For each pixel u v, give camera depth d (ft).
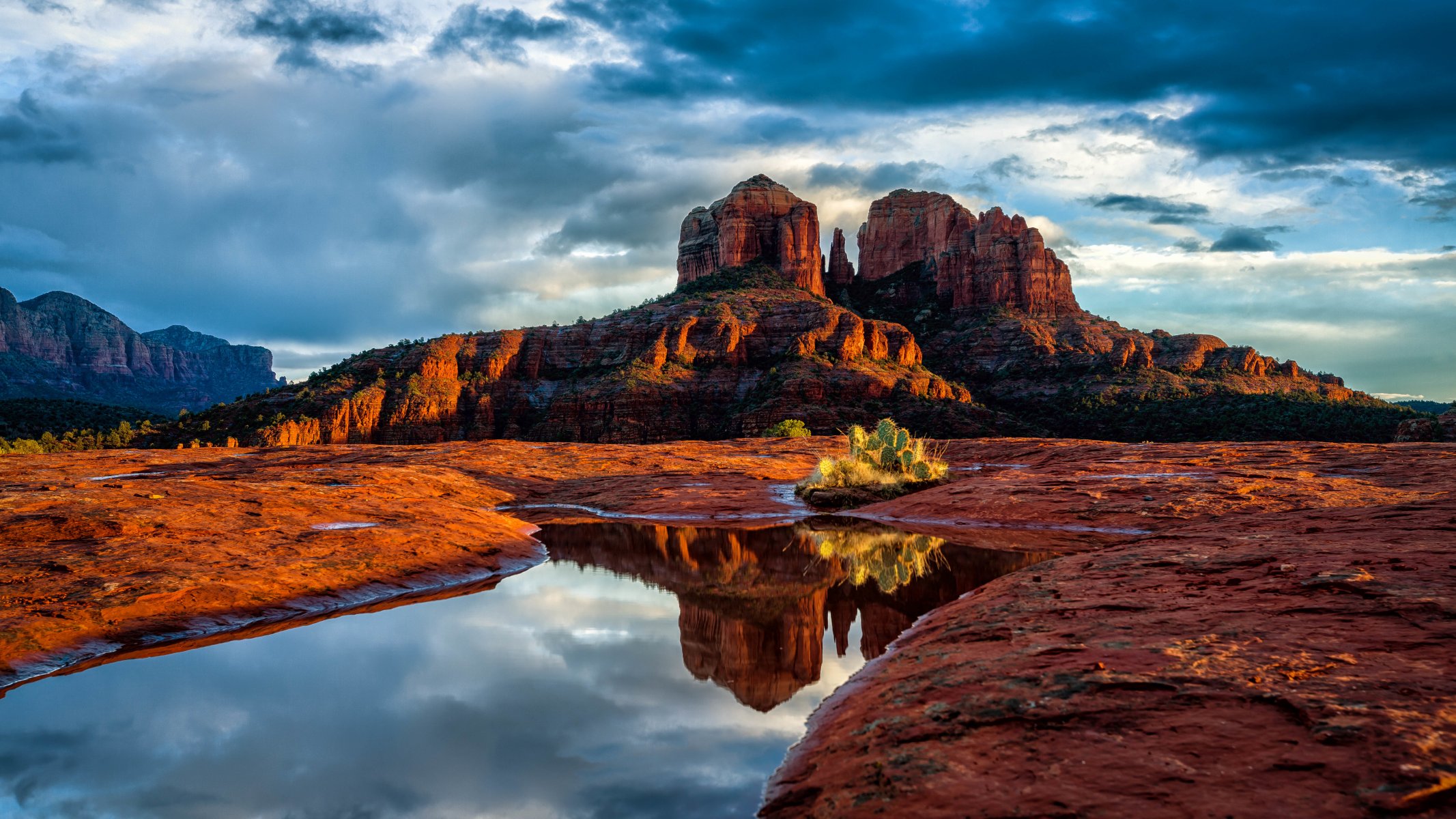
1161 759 13.23
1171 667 17.83
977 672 20.16
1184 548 35.65
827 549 59.21
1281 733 13.51
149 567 39.09
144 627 33.01
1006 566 48.57
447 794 17.07
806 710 22.61
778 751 19.47
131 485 61.72
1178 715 14.98
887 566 49.55
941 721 17.04
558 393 558.56
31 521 44.80
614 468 145.69
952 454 167.84
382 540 50.62
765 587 43.50
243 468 133.18
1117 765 13.24
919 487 98.02
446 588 45.34
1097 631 22.52
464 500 95.35
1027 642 22.53
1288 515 43.55
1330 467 92.48
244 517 53.16
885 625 33.17
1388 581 23.17
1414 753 11.91
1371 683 15.30
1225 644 19.25
